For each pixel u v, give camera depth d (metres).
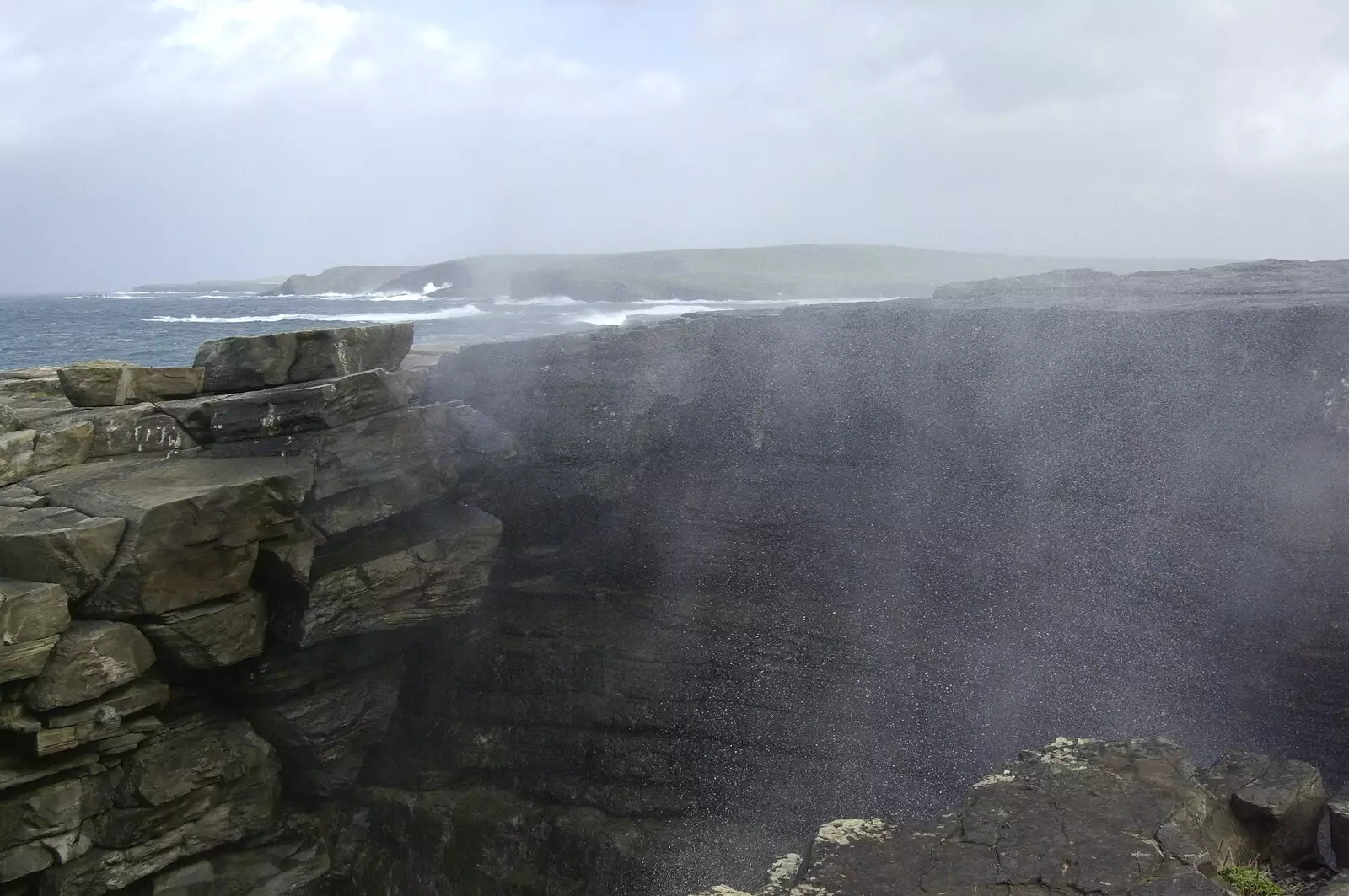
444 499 14.80
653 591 14.85
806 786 13.17
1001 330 13.80
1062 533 12.95
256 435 12.87
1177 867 7.36
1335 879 7.58
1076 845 7.74
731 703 13.88
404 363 16.83
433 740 14.80
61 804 11.48
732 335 15.12
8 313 91.38
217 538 11.54
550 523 15.33
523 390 15.50
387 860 14.13
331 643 13.35
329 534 12.91
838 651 13.65
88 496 11.68
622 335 15.38
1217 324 12.38
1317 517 11.40
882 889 7.52
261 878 13.27
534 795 14.20
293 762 13.74
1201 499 12.16
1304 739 10.92
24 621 10.58
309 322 63.41
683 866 12.95
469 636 15.02
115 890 11.97
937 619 13.40
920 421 14.12
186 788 12.36
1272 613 11.44
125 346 49.88
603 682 14.37
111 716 11.36
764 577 14.38
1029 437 13.41
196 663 11.89
